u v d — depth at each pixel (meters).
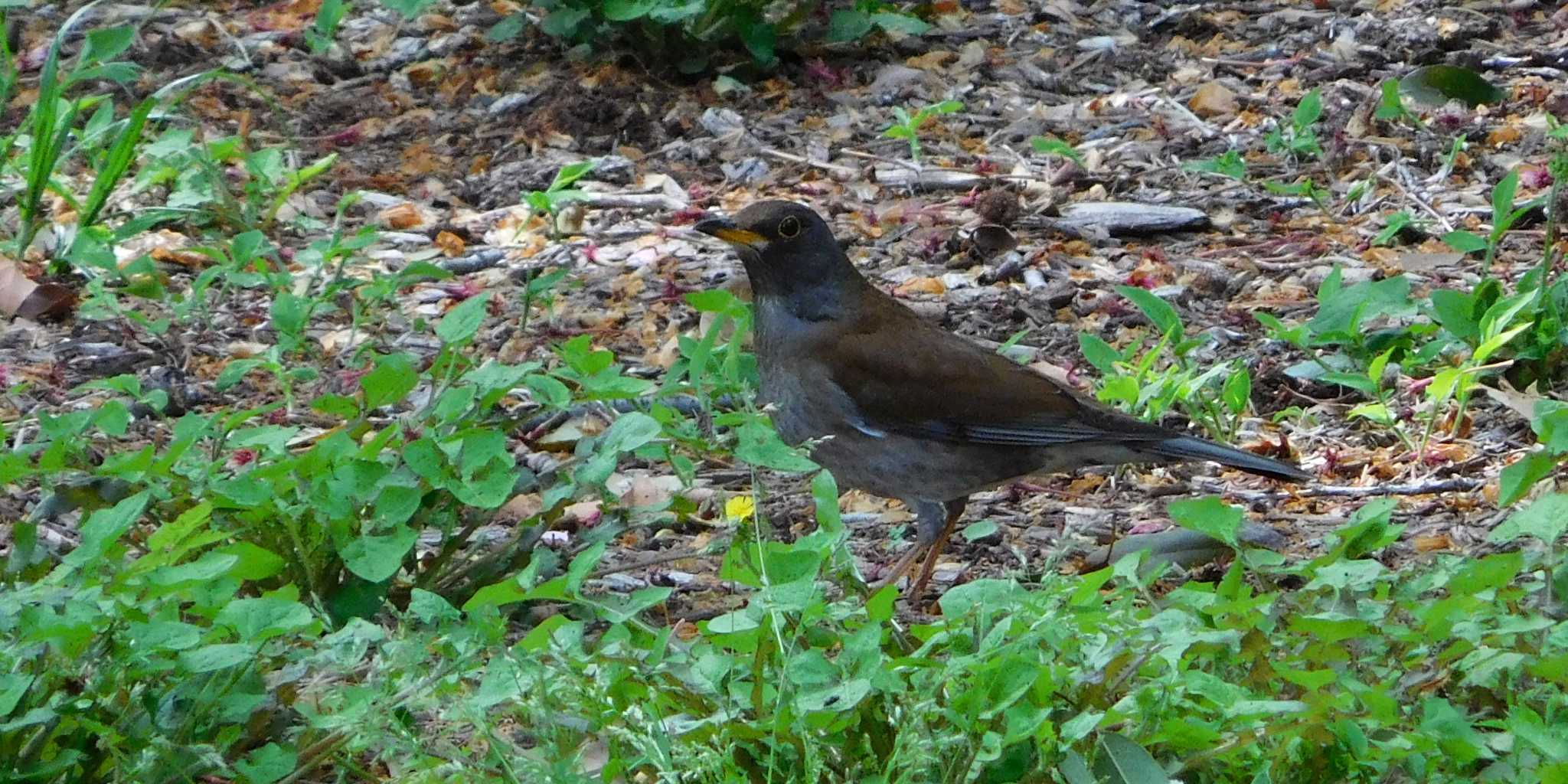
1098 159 16.36
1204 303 13.91
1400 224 14.33
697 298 10.56
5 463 8.22
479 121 17.14
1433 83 17.06
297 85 17.80
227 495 8.24
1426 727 6.67
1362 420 12.05
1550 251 13.42
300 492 8.55
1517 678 7.27
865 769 6.73
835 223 15.38
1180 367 12.30
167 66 18.09
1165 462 10.91
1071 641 6.88
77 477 8.92
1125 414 10.99
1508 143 16.34
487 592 7.31
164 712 7.04
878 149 16.70
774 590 6.61
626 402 11.96
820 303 10.90
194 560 8.47
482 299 9.25
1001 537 10.94
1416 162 16.11
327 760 7.28
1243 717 6.55
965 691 6.62
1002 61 18.38
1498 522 10.49
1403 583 7.62
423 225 15.27
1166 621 6.98
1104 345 12.01
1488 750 6.79
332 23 17.92
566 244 14.89
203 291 12.60
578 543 10.21
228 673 7.12
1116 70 18.25
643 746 6.31
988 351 10.94
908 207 15.54
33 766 6.77
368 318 12.84
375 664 7.21
